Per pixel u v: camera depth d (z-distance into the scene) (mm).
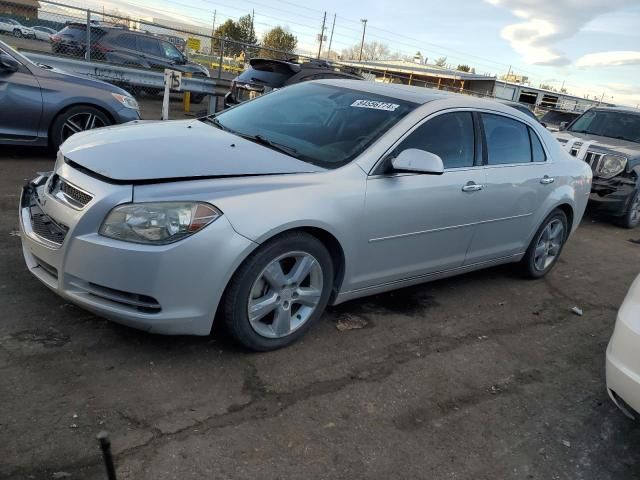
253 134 3742
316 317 3342
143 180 2734
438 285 4660
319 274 3227
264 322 3166
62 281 2814
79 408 2494
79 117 6910
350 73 12180
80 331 3092
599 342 4016
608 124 9172
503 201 4250
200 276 2711
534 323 4188
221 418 2568
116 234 2646
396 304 4129
